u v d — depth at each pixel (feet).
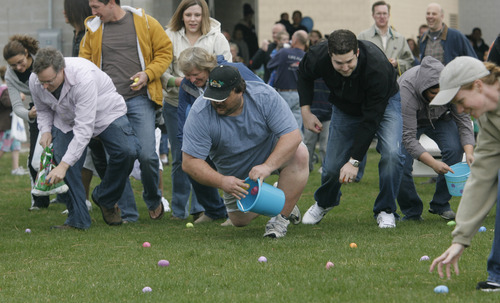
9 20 61.21
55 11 60.64
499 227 16.72
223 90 21.97
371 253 21.79
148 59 28.94
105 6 28.30
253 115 22.94
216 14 72.49
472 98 15.94
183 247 23.72
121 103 27.68
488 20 84.17
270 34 72.59
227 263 21.09
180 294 17.87
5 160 56.80
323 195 27.43
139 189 40.88
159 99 29.04
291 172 24.50
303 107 26.71
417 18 74.84
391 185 26.21
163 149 50.90
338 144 26.50
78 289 18.70
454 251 16.78
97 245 24.44
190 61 25.00
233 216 25.66
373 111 24.72
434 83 26.22
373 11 38.91
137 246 24.14
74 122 26.86
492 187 16.85
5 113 47.24
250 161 23.85
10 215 32.32
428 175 29.99
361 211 31.30
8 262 22.16
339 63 23.57
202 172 23.00
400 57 39.06
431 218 29.01
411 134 26.89
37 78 26.22
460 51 39.99
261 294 17.53
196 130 22.97
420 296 16.79
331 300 16.80
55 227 27.78
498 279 17.06
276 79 46.16
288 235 25.44
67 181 27.32
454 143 27.55
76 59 26.55
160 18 50.37
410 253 21.66
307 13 70.74
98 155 29.94
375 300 16.67
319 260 21.04
